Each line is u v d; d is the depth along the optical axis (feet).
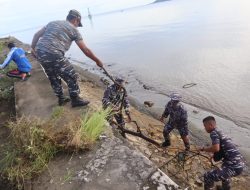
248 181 21.50
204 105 38.09
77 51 118.83
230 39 88.28
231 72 52.19
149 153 22.40
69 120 16.93
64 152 14.51
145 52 90.27
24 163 13.88
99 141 15.15
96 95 36.40
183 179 20.29
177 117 22.99
